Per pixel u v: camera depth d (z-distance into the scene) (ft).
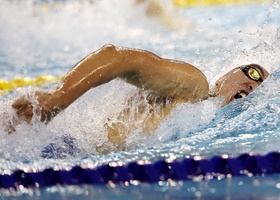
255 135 30.81
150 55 30.50
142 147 30.14
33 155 28.73
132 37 83.76
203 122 32.99
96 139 30.94
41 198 22.99
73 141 30.35
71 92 27.48
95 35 86.22
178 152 27.99
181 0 119.03
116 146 30.68
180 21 97.25
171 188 23.65
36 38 84.02
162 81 30.89
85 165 25.75
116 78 31.32
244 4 118.52
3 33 87.51
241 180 24.35
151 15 99.86
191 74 31.78
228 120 33.24
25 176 25.05
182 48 71.97
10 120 27.50
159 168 25.45
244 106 34.81
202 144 29.60
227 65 46.93
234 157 25.76
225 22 94.89
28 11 103.30
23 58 71.15
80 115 31.50
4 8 103.40
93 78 28.09
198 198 21.93
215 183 24.12
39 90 27.50
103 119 31.86
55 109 27.37
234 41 73.41
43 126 28.17
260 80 37.04
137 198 22.33
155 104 32.27
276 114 33.60
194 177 25.21
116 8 104.63
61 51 75.25
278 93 36.22
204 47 71.20
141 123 31.89
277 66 43.60
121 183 24.94
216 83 36.83
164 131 31.83
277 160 25.68
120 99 32.50
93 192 23.53
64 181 25.02
